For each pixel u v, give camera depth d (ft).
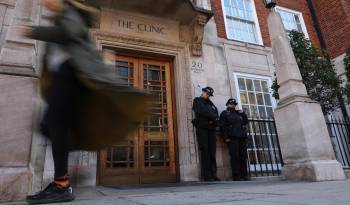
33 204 8.53
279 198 8.64
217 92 27.55
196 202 8.23
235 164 22.48
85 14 6.79
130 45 24.84
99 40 23.79
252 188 13.12
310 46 26.84
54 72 5.83
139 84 25.00
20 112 11.88
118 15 25.26
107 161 21.29
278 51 20.44
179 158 23.63
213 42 29.48
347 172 18.35
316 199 8.11
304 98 18.40
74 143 5.52
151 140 23.56
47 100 5.96
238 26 33.83
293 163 18.04
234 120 23.27
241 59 30.78
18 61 12.69
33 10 14.26
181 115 24.57
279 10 38.96
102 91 4.74
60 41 5.92
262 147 26.91
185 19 27.30
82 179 6.97
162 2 24.72
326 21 39.27
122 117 4.97
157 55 26.20
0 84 11.91
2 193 10.60
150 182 22.29
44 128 6.40
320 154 17.17
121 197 10.37
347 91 25.94
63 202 8.68
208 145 22.45
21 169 11.22
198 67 27.14
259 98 30.17
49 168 18.29
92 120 5.14
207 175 21.80
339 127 31.55
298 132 17.74
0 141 11.27
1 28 20.43
